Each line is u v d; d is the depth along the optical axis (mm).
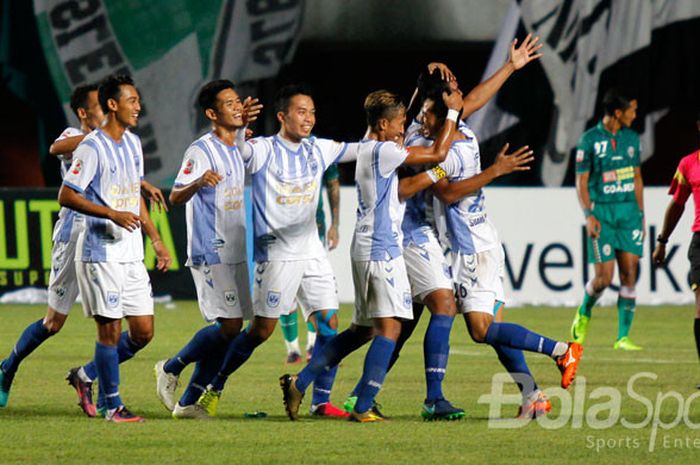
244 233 28234
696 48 71938
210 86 27656
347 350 27797
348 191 61156
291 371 37531
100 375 27219
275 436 25266
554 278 61312
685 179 33812
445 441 24641
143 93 66938
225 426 26672
